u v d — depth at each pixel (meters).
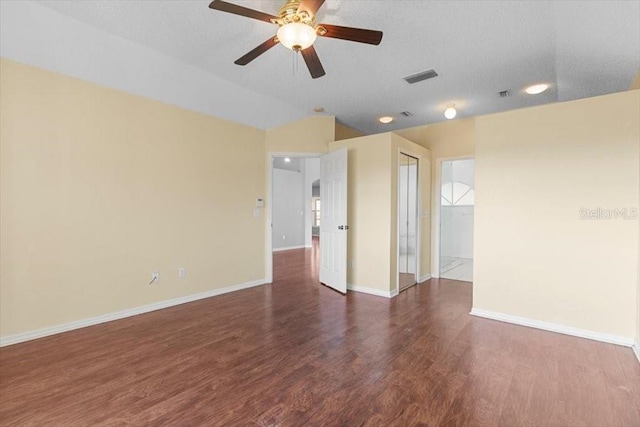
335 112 4.72
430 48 2.86
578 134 2.86
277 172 8.99
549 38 2.65
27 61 2.68
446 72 3.35
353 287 4.55
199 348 2.62
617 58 2.81
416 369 2.28
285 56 3.03
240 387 2.05
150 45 2.82
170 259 3.73
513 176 3.17
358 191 4.50
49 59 2.73
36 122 2.75
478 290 3.40
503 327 3.08
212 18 2.43
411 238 5.04
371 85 3.71
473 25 2.49
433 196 5.39
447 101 4.22
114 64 2.98
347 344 2.70
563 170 2.93
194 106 3.87
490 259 3.31
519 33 2.59
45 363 2.34
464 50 2.88
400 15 2.38
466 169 7.46
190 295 3.93
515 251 3.17
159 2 2.24
